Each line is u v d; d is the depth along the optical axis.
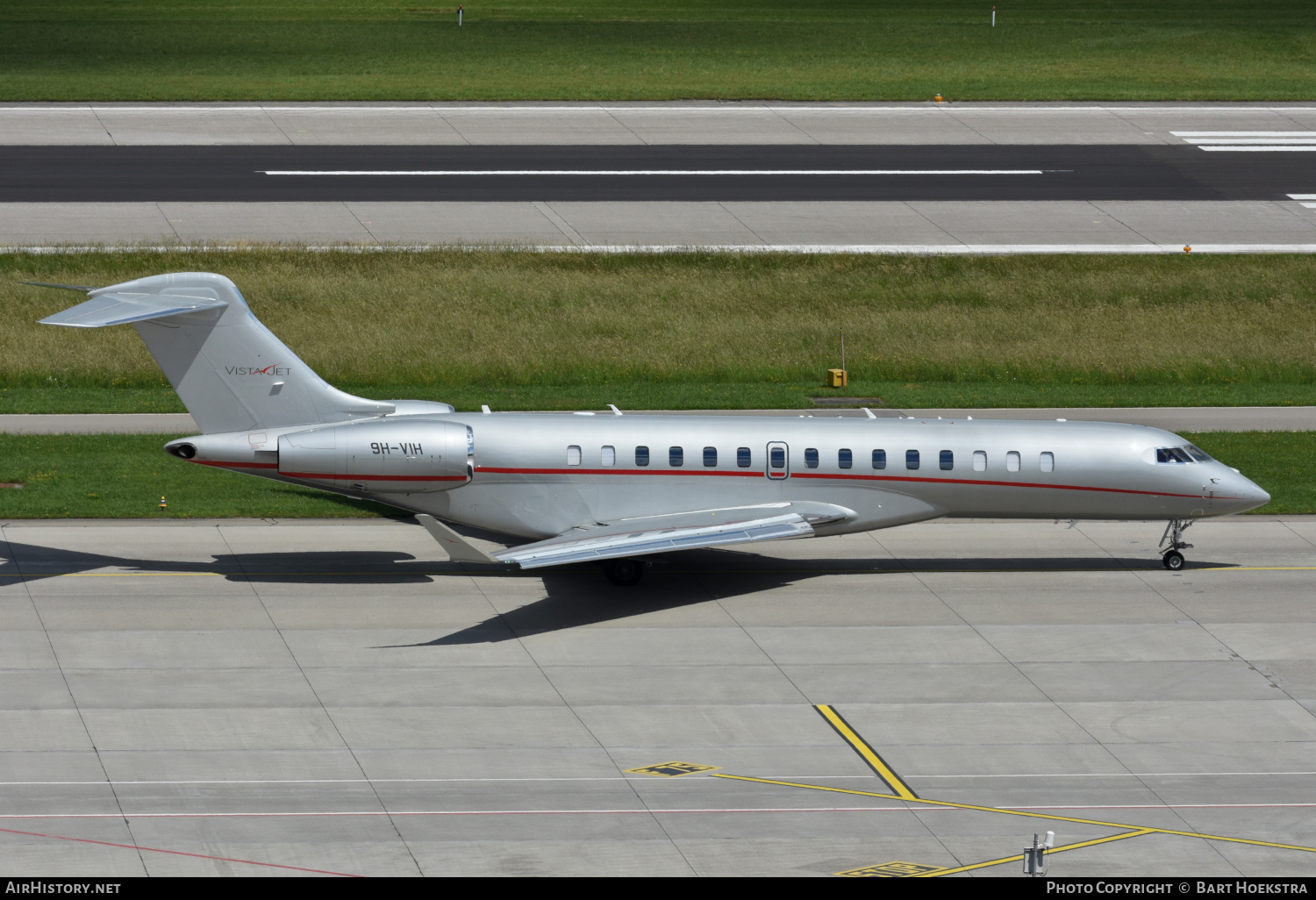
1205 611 122.19
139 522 142.25
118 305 120.88
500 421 126.94
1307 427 186.12
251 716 96.88
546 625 116.44
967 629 117.31
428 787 87.31
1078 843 82.06
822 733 96.56
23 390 191.25
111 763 89.19
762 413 187.50
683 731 96.50
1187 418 189.75
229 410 125.75
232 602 120.00
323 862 77.75
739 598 124.25
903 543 142.38
